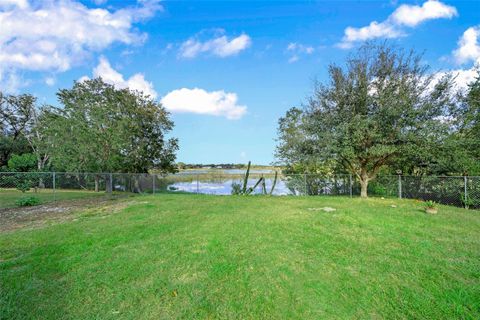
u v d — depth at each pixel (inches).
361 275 167.5
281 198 574.2
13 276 165.5
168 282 156.4
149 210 396.5
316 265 180.5
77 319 122.8
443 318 127.0
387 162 606.5
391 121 547.5
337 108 608.7
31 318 123.3
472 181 481.1
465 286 154.4
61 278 163.2
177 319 123.1
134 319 122.8
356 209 395.2
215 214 354.3
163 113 1007.0
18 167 1066.1
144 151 978.1
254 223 296.2
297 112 829.2
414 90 546.0
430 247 218.4
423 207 420.2
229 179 839.1
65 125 859.4
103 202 526.0
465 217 343.3
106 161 871.1
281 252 202.7
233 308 131.5
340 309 132.6
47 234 262.5
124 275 165.2
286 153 825.5
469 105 548.1
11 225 325.7
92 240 236.7
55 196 652.7
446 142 504.1
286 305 134.4
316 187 728.3
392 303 138.3
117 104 958.4
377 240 236.2
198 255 195.9
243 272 168.6
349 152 542.9
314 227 278.8
